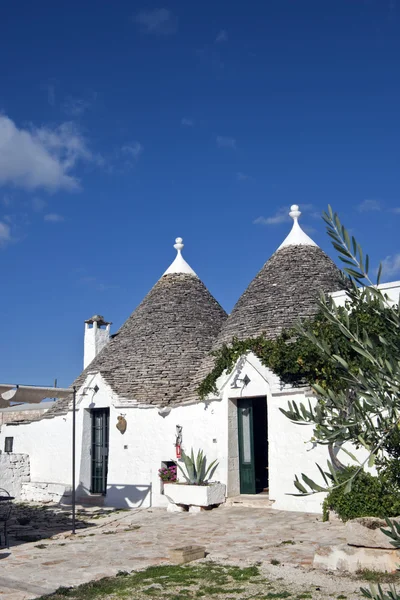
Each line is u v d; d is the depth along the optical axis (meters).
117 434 19.81
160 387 19.97
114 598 8.49
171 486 17.30
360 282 4.01
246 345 17.27
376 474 13.63
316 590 8.38
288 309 18.78
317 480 14.98
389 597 3.93
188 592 8.59
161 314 22.89
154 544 12.34
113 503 19.28
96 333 27.86
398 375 3.70
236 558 10.59
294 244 21.44
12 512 18.56
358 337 4.05
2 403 18.83
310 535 12.20
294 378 15.94
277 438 16.09
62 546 12.55
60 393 17.88
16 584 9.53
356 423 4.01
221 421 17.55
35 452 23.06
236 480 17.33
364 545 9.28
